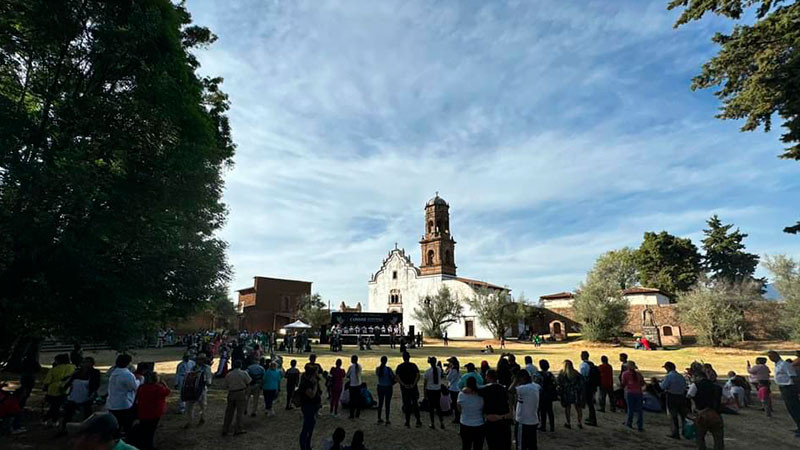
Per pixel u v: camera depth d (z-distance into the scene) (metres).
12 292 10.02
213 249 15.26
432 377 10.33
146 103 10.80
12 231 9.08
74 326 10.52
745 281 37.19
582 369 10.91
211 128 14.55
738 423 10.95
